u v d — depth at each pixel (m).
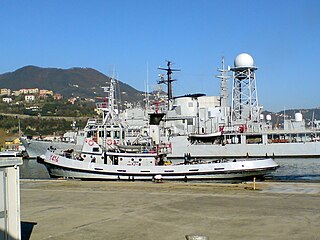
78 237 13.91
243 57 92.38
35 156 87.88
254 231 14.29
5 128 178.00
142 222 16.23
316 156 78.38
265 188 27.20
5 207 11.38
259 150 80.44
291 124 85.50
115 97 48.66
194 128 88.06
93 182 33.16
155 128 43.22
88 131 41.19
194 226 15.28
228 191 25.70
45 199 23.58
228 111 90.94
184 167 36.62
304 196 23.03
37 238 13.91
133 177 36.78
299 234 13.72
